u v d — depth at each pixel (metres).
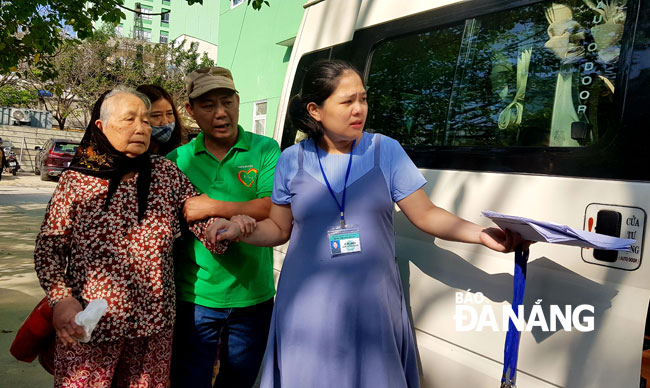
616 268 1.55
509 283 1.83
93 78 25.47
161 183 2.03
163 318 1.99
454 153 2.18
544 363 1.70
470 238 1.69
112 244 1.89
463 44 2.24
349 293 1.71
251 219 2.00
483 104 2.12
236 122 2.32
